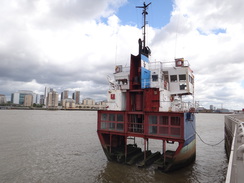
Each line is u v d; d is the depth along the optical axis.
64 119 111.00
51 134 49.44
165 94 23.47
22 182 18.84
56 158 27.28
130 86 23.53
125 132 22.25
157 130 20.47
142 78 23.38
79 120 104.88
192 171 22.11
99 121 24.22
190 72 26.97
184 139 18.72
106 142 24.88
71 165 24.05
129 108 23.08
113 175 20.38
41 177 20.14
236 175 7.46
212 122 115.50
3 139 41.00
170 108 24.45
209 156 30.50
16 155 28.58
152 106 21.47
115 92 24.66
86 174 20.94
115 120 23.12
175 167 20.58
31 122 84.25
